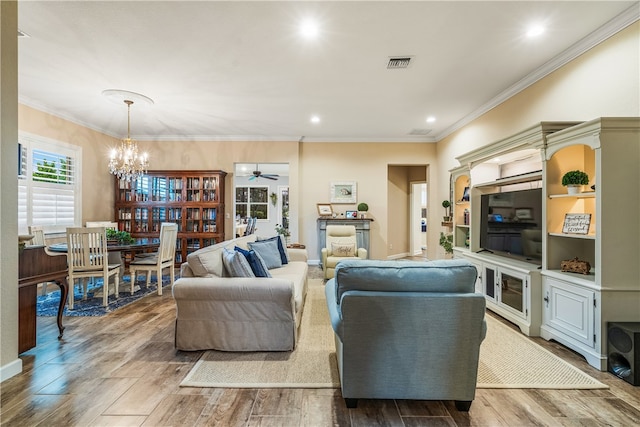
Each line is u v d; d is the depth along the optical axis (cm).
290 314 239
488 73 332
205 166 613
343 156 634
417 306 162
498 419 162
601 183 214
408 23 245
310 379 200
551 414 166
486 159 360
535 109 335
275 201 1051
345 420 161
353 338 164
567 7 225
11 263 202
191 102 418
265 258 362
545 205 267
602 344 212
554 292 254
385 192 636
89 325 293
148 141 609
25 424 156
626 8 225
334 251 496
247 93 389
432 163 630
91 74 335
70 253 337
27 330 233
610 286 213
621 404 175
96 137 541
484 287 348
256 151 616
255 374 206
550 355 235
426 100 414
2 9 197
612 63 246
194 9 229
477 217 388
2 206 197
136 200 584
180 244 581
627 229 214
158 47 281
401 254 746
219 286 235
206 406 172
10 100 201
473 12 232
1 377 194
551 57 297
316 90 380
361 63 311
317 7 227
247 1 220
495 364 221
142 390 187
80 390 186
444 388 166
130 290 415
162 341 258
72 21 242
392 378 166
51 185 456
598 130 214
